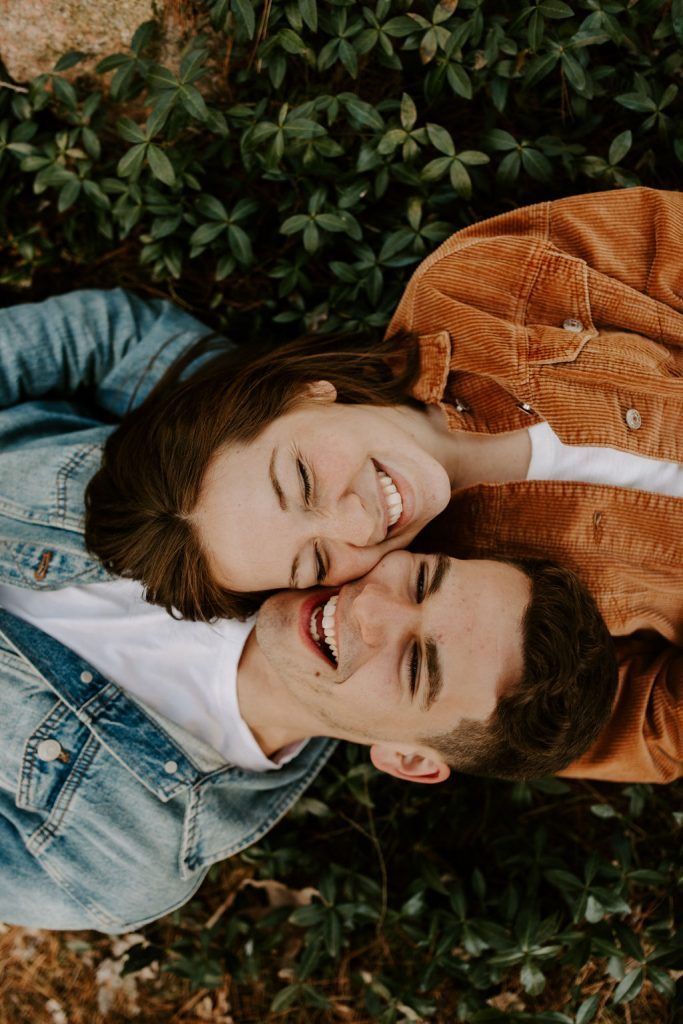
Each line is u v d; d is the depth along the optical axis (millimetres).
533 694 1399
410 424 1623
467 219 1772
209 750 1659
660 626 1694
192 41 1616
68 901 1618
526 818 2016
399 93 1688
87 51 1679
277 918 1925
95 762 1606
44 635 1650
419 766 1597
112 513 1588
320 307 1868
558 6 1513
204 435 1491
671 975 1761
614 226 1646
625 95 1609
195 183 1740
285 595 1509
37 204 1925
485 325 1609
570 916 1850
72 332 1844
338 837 2033
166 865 1627
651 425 1608
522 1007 1895
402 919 1876
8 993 2115
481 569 1449
